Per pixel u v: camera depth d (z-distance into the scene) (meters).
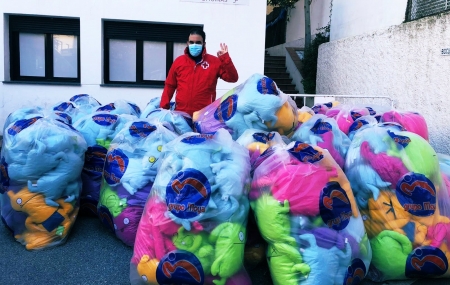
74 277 2.81
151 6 8.00
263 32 8.28
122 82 8.41
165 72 8.48
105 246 3.32
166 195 2.56
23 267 2.93
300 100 10.16
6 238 3.42
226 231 2.51
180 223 2.48
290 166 2.56
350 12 8.58
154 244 2.56
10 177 3.15
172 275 2.47
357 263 2.55
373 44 7.31
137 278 2.63
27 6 7.73
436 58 5.59
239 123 3.55
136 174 3.20
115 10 7.92
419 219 2.71
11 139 3.17
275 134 3.29
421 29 5.91
